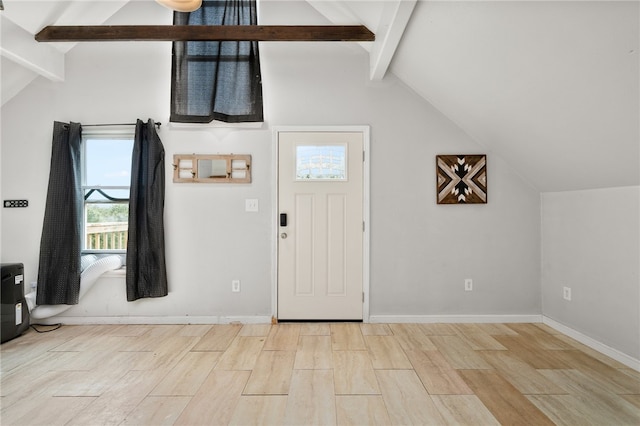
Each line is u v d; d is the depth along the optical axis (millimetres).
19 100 3414
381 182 3457
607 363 2523
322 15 3471
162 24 3475
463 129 3434
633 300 2451
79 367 2484
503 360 2584
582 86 1995
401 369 2443
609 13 1563
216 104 3396
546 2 1702
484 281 3447
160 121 3449
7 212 3398
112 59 3451
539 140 2729
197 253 3436
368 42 3311
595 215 2775
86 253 3506
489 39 2184
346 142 3451
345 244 3451
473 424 1824
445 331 3203
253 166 3445
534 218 3438
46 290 3270
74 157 3352
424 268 3451
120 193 3498
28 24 2955
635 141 2059
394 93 3465
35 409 1969
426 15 2346
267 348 2818
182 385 2232
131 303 3424
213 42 3418
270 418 1884
